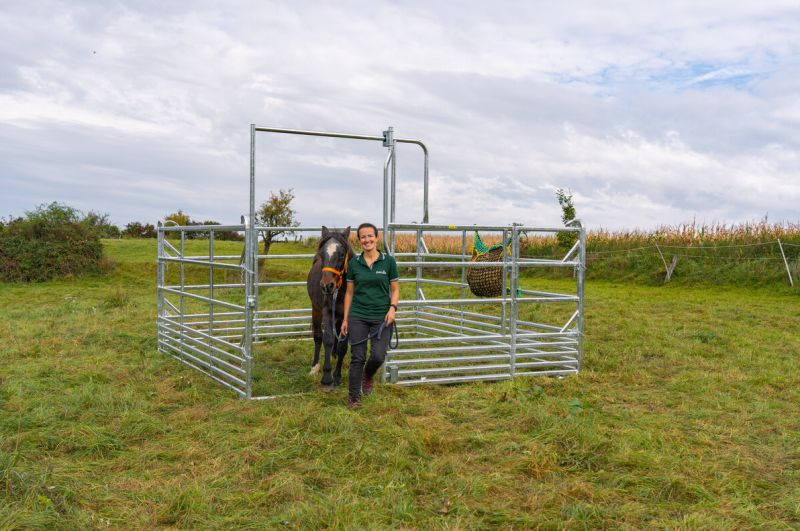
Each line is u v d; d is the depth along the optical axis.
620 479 3.17
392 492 2.92
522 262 5.66
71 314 9.42
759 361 6.21
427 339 5.35
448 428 4.07
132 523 2.64
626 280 17.09
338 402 4.66
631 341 7.50
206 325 8.41
